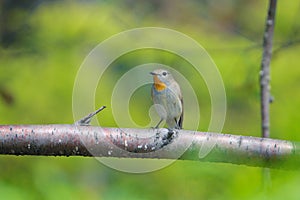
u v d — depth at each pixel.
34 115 11.80
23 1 13.66
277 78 12.13
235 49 11.72
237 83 11.13
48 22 13.06
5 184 7.39
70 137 5.39
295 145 5.36
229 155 5.43
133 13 13.73
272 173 5.07
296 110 10.80
